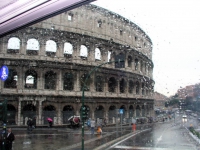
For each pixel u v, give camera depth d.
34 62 48.59
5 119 15.58
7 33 6.05
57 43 51.44
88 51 55.91
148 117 75.31
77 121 47.91
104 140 31.27
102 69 57.88
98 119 53.66
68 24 53.06
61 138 32.38
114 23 61.56
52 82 51.41
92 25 56.81
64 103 51.72
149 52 79.88
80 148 24.33
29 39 48.97
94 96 55.88
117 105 62.12
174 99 95.88
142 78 72.56
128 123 63.81
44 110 50.44
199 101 60.16
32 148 23.69
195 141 31.19
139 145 27.59
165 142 30.23
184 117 70.00
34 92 48.62
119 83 63.69
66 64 51.91
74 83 53.41
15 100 46.75
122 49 62.62
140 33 71.25
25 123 46.94
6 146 16.89
